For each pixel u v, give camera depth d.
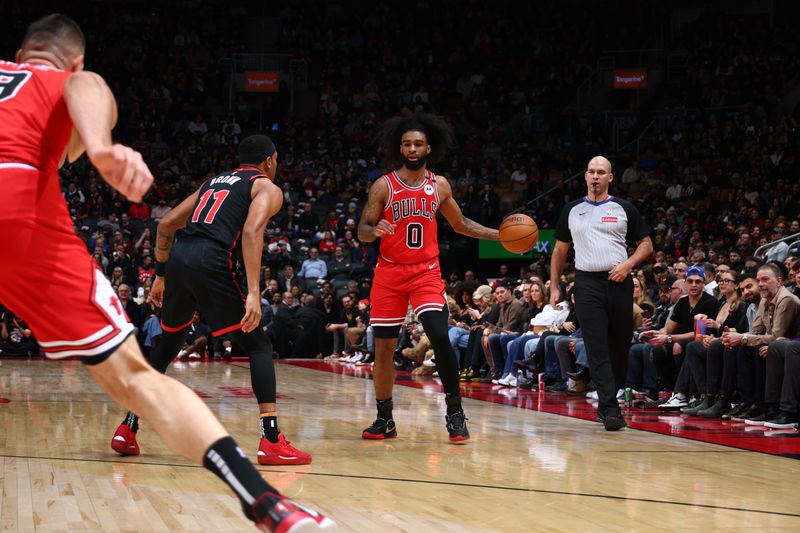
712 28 23.59
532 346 9.01
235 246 4.21
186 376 9.95
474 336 10.23
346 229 17.14
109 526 2.73
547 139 22.75
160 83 24.67
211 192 4.27
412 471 3.84
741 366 6.36
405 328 12.09
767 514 3.05
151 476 3.59
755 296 6.58
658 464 4.16
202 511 2.95
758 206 16.14
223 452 2.08
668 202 18.11
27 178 2.09
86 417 5.66
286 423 5.65
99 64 24.95
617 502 3.23
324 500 3.18
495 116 23.81
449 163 21.69
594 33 26.19
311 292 16.08
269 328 14.75
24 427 5.12
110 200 18.84
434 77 25.66
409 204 4.96
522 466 4.02
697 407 6.75
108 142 2.01
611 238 5.84
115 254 15.72
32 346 13.98
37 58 2.36
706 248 14.28
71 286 2.14
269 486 2.06
